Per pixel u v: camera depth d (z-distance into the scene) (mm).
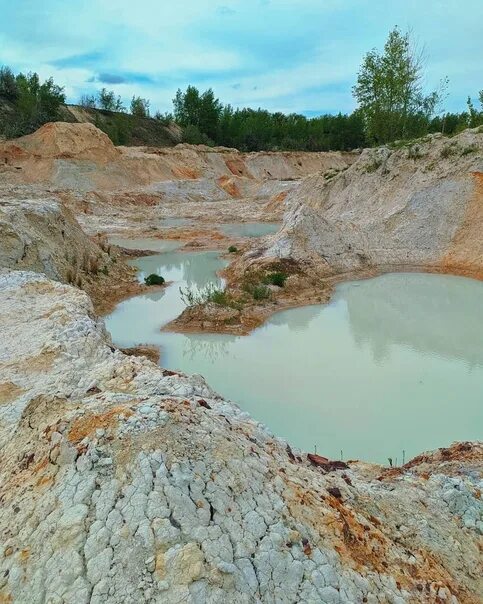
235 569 4613
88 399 6863
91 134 58156
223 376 14055
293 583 4734
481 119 47438
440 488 7344
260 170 80062
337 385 13484
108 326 18328
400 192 32844
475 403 12523
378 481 7633
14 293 14562
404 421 11703
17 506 5414
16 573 4805
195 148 74688
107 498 5090
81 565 4656
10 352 10867
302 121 104438
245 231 40625
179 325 18266
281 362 15023
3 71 74500
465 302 21328
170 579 4449
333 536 5301
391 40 46938
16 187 47656
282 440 7406
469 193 28844
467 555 6199
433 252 28266
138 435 5523
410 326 18234
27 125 66062
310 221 27453
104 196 50656
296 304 20969
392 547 5676
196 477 5215
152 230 39531
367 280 25578
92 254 24953
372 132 50875
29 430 6738
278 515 5203
